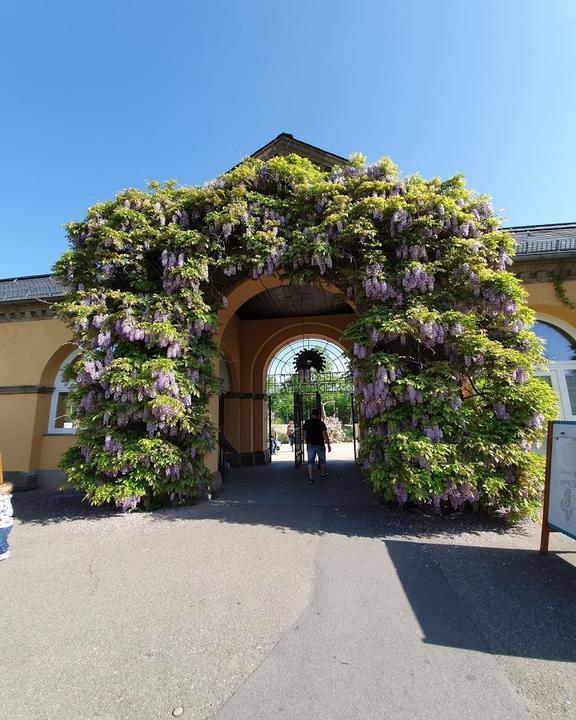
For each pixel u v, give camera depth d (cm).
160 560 468
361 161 743
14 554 499
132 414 690
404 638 305
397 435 588
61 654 291
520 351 647
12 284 1258
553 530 468
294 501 765
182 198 778
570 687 251
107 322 704
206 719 228
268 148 942
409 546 502
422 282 645
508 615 338
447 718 226
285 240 735
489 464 590
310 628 320
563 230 1005
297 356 1616
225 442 1256
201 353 741
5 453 1070
